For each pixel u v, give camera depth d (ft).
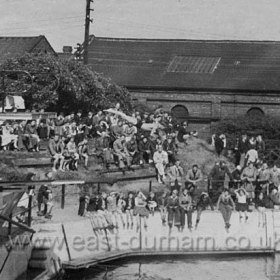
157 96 167.43
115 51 186.19
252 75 168.35
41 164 92.68
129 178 97.66
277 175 89.56
